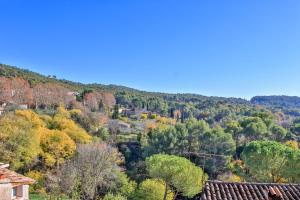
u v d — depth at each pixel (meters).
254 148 32.72
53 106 85.31
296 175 31.05
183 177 31.16
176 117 104.25
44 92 87.00
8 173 12.12
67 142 46.78
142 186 35.94
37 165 44.62
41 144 46.19
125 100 128.88
